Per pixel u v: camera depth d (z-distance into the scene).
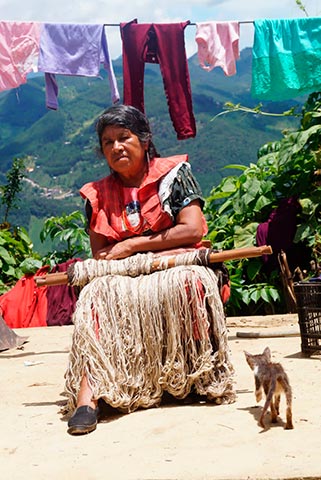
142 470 3.61
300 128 10.80
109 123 5.14
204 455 3.77
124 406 4.66
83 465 3.76
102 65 9.13
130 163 5.14
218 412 4.52
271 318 8.73
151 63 8.73
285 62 8.86
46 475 3.65
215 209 11.27
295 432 4.03
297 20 8.83
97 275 4.95
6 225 12.39
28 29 8.64
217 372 4.75
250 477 3.44
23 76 8.68
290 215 10.09
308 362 5.75
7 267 11.52
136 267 4.93
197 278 4.74
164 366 4.72
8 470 3.77
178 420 4.39
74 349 4.66
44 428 4.48
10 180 13.20
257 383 4.18
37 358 6.65
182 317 4.70
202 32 8.69
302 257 10.09
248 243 10.29
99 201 5.30
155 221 5.12
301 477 3.42
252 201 10.54
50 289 9.88
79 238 11.25
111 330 4.70
